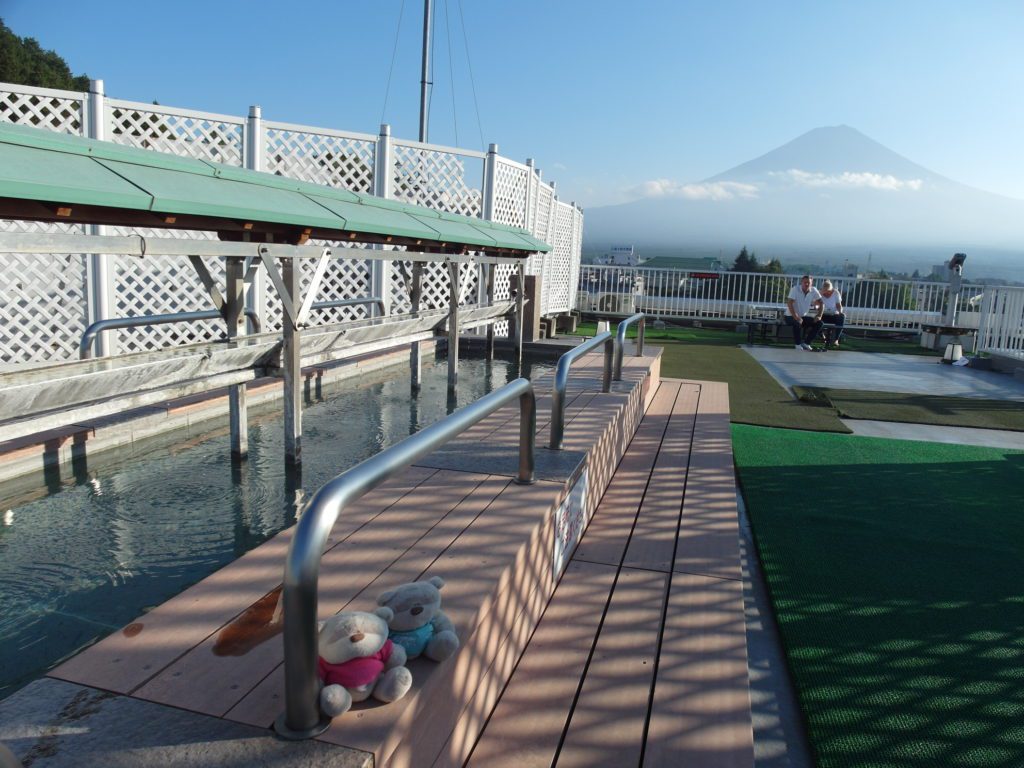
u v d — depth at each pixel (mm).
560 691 2059
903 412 7039
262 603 1908
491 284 9062
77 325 6582
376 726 1348
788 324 14031
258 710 1410
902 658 2475
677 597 2662
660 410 6047
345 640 1398
